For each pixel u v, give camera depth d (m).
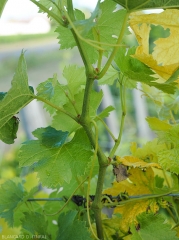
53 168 0.51
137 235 0.51
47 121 2.17
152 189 0.58
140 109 2.39
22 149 0.52
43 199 0.63
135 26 0.49
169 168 0.53
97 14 0.39
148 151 0.63
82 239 0.52
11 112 0.44
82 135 0.52
